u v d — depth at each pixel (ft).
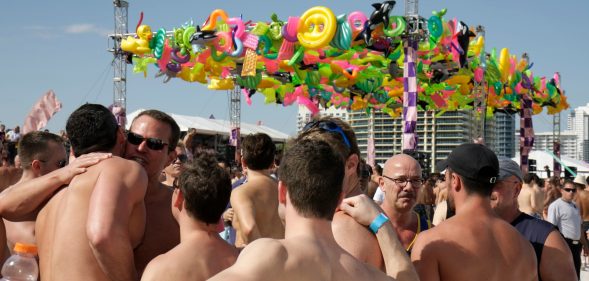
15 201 9.98
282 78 60.75
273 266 5.98
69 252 9.07
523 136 70.44
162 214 11.11
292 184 6.56
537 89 64.95
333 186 6.59
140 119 11.42
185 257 8.25
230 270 5.94
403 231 12.00
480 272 9.40
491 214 9.87
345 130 10.21
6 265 10.08
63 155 14.89
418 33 45.32
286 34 42.91
